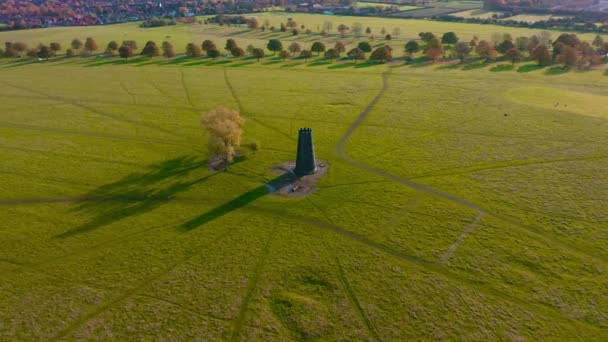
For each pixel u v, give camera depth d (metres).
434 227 61.19
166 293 49.66
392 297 48.66
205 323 45.50
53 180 76.38
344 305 47.81
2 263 54.91
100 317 46.28
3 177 77.44
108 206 67.94
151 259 55.41
